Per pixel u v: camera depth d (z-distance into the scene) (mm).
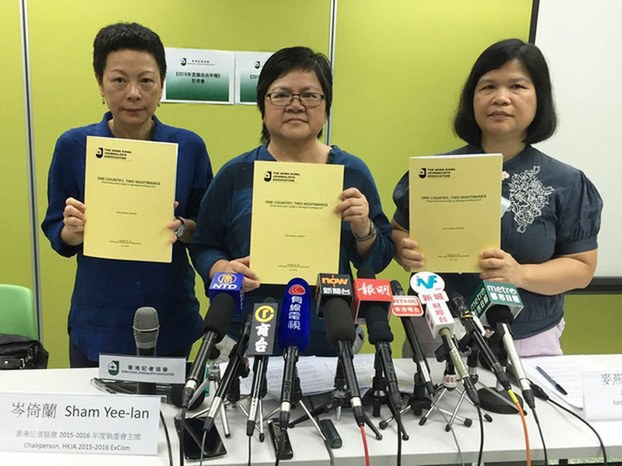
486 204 1202
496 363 932
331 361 1240
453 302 1072
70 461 894
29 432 917
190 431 964
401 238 1398
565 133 2385
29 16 2125
